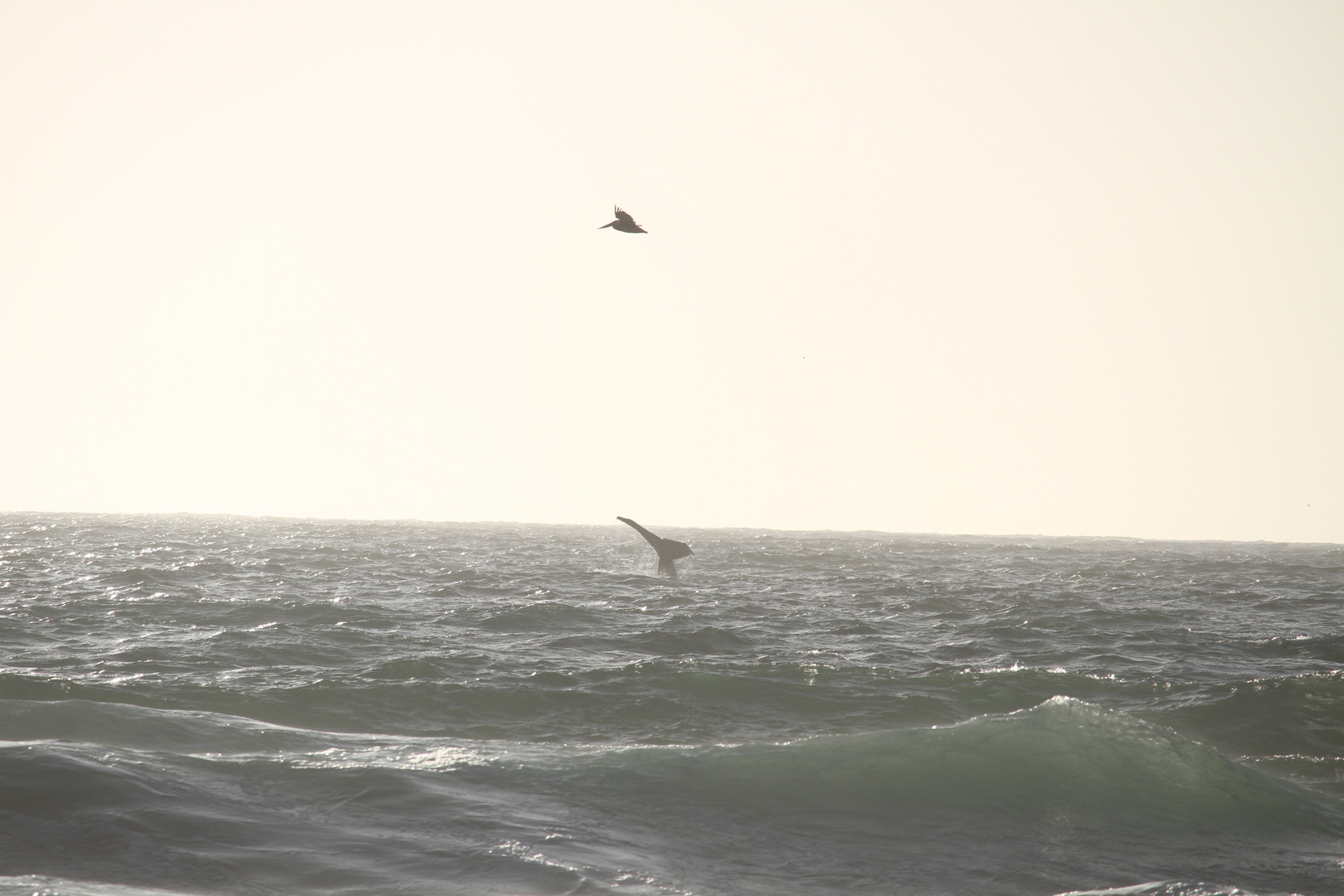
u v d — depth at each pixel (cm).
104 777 537
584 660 1314
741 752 685
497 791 578
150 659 1227
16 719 693
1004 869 499
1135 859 521
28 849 440
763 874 474
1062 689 1138
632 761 662
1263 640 1692
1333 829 596
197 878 421
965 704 1057
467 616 1748
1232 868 516
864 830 549
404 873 438
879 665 1341
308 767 606
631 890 430
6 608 1675
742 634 1655
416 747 695
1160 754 688
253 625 1564
